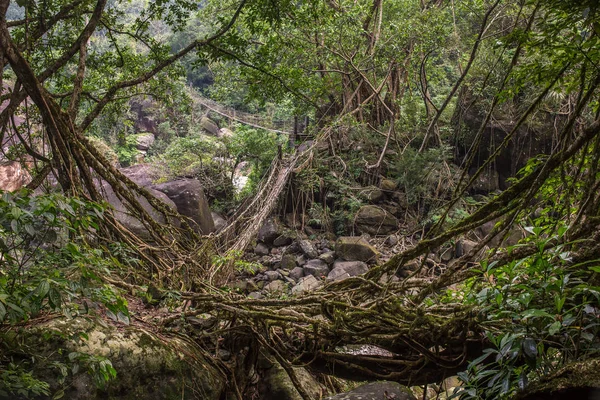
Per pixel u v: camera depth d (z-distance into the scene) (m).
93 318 3.72
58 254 3.80
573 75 4.07
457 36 12.25
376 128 13.93
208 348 4.58
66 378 3.48
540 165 3.99
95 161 5.50
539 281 3.07
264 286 10.17
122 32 7.35
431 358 3.82
